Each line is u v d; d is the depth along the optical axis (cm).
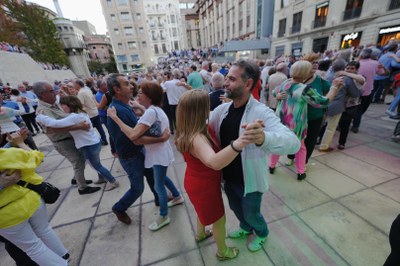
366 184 235
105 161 367
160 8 4741
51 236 142
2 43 1312
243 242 175
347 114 292
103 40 5478
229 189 144
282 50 1964
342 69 278
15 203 112
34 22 2216
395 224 94
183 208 225
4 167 105
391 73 506
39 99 214
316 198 220
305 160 247
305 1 1614
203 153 96
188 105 103
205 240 182
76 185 295
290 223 190
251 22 2370
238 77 107
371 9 1187
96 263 168
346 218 190
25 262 140
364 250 159
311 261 154
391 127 386
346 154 305
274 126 105
